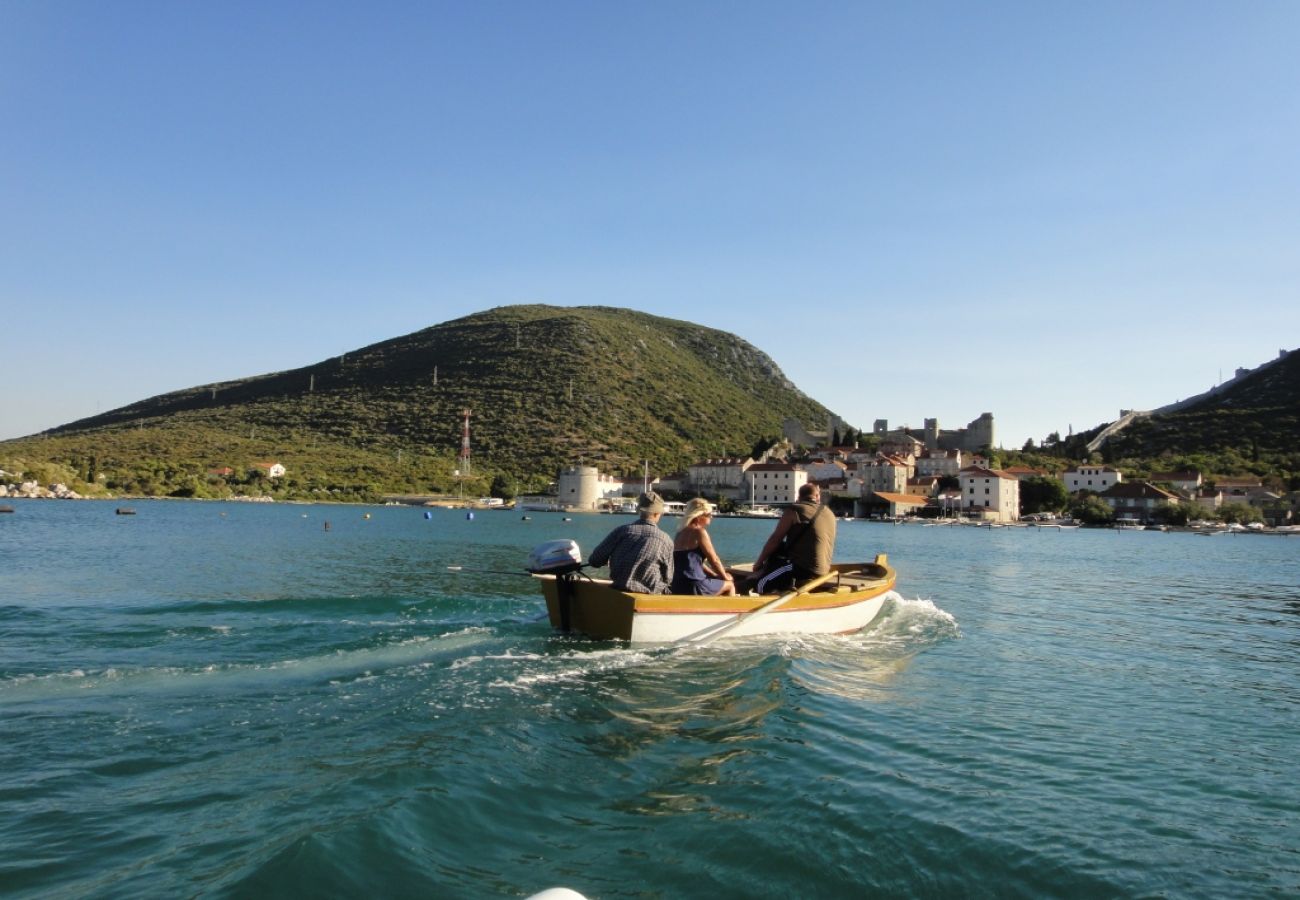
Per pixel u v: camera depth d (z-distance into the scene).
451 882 5.31
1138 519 133.88
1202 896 5.55
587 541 62.03
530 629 13.96
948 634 16.17
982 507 146.50
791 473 167.25
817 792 7.05
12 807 6.36
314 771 7.19
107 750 7.73
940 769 7.81
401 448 187.50
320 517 93.31
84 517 80.00
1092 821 6.72
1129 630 18.25
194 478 142.25
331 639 13.15
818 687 10.81
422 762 7.41
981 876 5.70
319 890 5.11
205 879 5.23
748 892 5.34
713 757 7.88
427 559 35.81
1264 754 8.72
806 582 14.24
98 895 5.02
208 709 9.13
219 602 17.30
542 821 6.31
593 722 8.87
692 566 13.59
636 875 5.52
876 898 5.36
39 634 13.61
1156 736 9.32
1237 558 58.19
